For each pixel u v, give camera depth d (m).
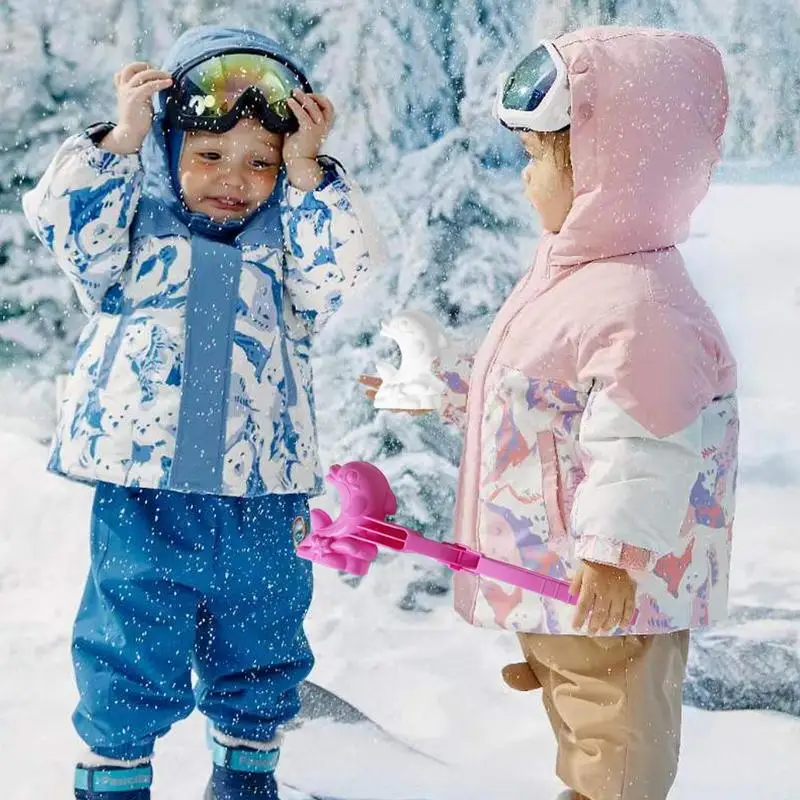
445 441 4.65
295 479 2.70
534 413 2.42
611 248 2.43
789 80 8.71
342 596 4.17
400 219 5.09
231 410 2.63
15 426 5.70
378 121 5.83
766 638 3.42
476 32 5.91
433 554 2.31
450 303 4.91
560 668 2.43
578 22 5.99
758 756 3.04
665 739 2.38
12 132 6.12
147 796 2.60
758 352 7.86
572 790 2.50
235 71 2.69
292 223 2.75
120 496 2.61
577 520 2.24
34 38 6.12
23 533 4.18
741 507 5.14
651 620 2.33
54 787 2.78
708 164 2.50
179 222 2.71
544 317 2.44
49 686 3.34
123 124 2.63
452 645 3.81
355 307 4.97
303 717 3.17
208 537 2.62
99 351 2.65
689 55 2.49
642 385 2.26
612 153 2.41
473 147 5.15
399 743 3.10
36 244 6.14
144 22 6.18
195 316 2.65
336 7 5.90
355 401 4.83
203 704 2.72
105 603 2.58
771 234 9.90
